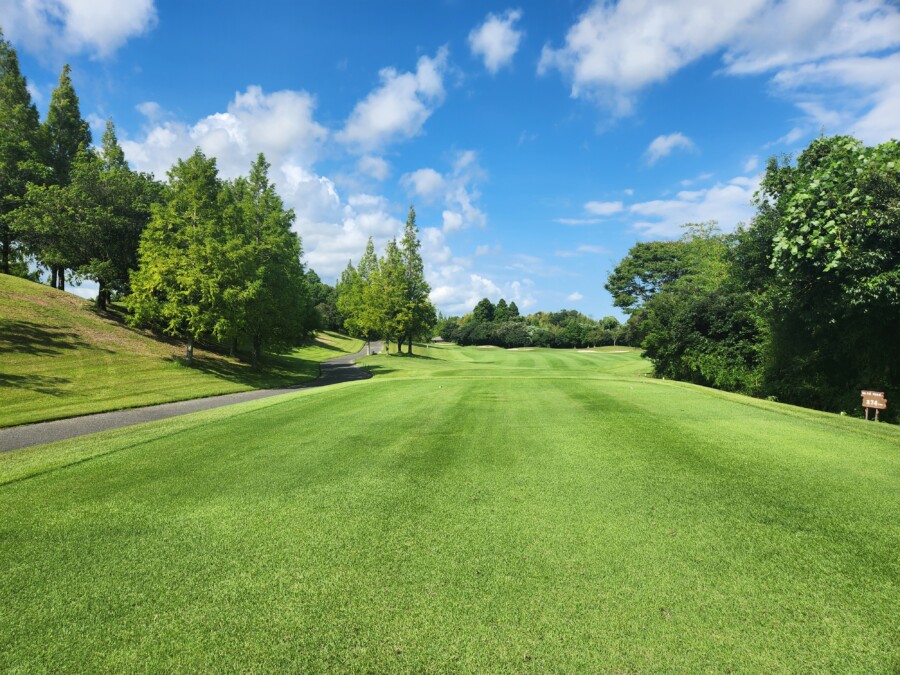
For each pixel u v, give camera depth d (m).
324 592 3.26
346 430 8.76
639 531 4.05
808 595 3.08
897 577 3.25
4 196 29.92
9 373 18.25
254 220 31.88
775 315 17.30
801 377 17.38
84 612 3.10
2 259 37.59
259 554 3.83
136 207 29.33
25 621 3.02
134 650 2.73
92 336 25.36
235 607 3.12
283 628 2.89
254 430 8.98
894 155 10.31
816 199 11.31
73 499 5.22
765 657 2.54
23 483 5.81
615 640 2.71
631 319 53.88
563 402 11.58
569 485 5.23
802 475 5.34
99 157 33.81
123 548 3.99
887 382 13.96
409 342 59.44
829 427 7.99
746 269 23.09
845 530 3.95
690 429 7.82
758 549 3.68
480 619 2.93
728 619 2.87
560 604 3.05
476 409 10.88
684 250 51.97
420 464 6.27
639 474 5.51
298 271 37.69
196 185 26.42
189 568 3.63
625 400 11.53
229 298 24.91
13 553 3.94
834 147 11.56
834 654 2.55
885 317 12.42
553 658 2.58
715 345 23.94
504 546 3.86
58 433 11.16
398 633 2.82
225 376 25.66
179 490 5.46
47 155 33.53
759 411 9.69
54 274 35.66
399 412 10.79
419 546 3.89
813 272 12.45
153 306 24.92
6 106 32.00
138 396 18.03
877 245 11.05
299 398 14.38
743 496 4.74
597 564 3.53
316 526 4.34
